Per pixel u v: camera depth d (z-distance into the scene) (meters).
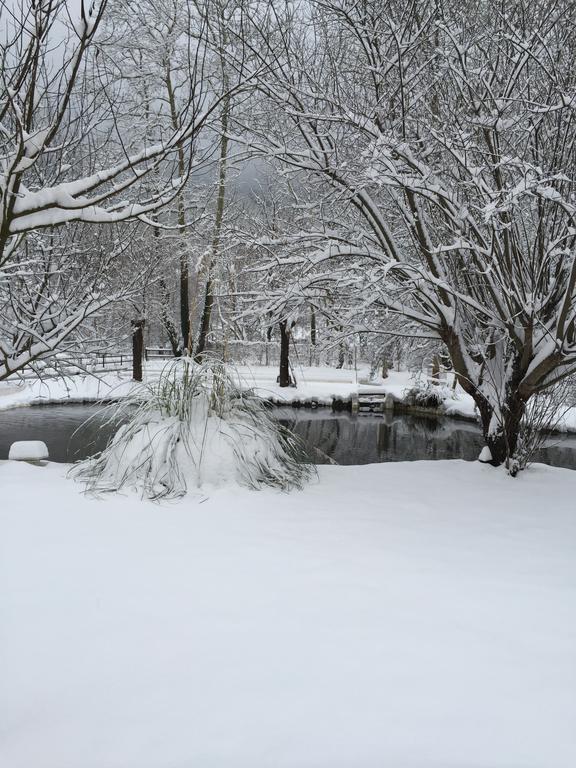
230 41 6.99
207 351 6.35
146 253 10.72
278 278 7.64
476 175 5.66
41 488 5.30
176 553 3.93
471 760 2.05
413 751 2.09
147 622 3.00
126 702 2.35
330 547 4.10
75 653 2.71
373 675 2.55
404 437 16.80
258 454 5.73
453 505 5.32
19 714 2.29
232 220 11.36
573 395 8.59
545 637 2.91
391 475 6.42
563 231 5.89
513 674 2.58
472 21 6.52
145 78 12.29
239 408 6.32
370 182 5.99
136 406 6.56
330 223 7.70
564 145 5.84
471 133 6.06
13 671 2.57
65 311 7.39
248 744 2.12
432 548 4.15
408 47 6.11
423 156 6.49
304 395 21.89
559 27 6.04
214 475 5.41
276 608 3.17
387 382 27.69
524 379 6.57
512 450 6.98
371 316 7.71
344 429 18.03
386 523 4.70
